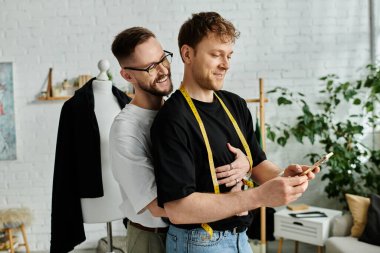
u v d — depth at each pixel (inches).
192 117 54.0
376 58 165.6
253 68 167.0
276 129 168.1
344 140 167.0
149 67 59.7
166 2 165.3
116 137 59.1
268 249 160.6
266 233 157.9
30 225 161.5
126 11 165.6
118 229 170.7
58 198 88.2
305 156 164.6
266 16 165.6
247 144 61.7
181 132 51.7
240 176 55.3
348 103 167.0
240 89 167.6
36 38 165.9
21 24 165.5
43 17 165.3
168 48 166.2
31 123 168.1
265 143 168.7
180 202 50.0
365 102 167.0
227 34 51.5
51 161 169.0
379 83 148.7
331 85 166.4
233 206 49.6
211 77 52.6
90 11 165.6
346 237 131.1
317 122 156.9
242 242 59.3
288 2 165.3
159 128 52.3
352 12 165.8
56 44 166.1
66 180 88.4
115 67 167.2
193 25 52.6
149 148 59.5
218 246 56.6
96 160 86.4
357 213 132.7
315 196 170.4
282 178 49.2
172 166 50.4
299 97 167.5
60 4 165.2
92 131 86.8
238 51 166.7
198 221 50.6
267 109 168.2
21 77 166.9
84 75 164.2
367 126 167.8
